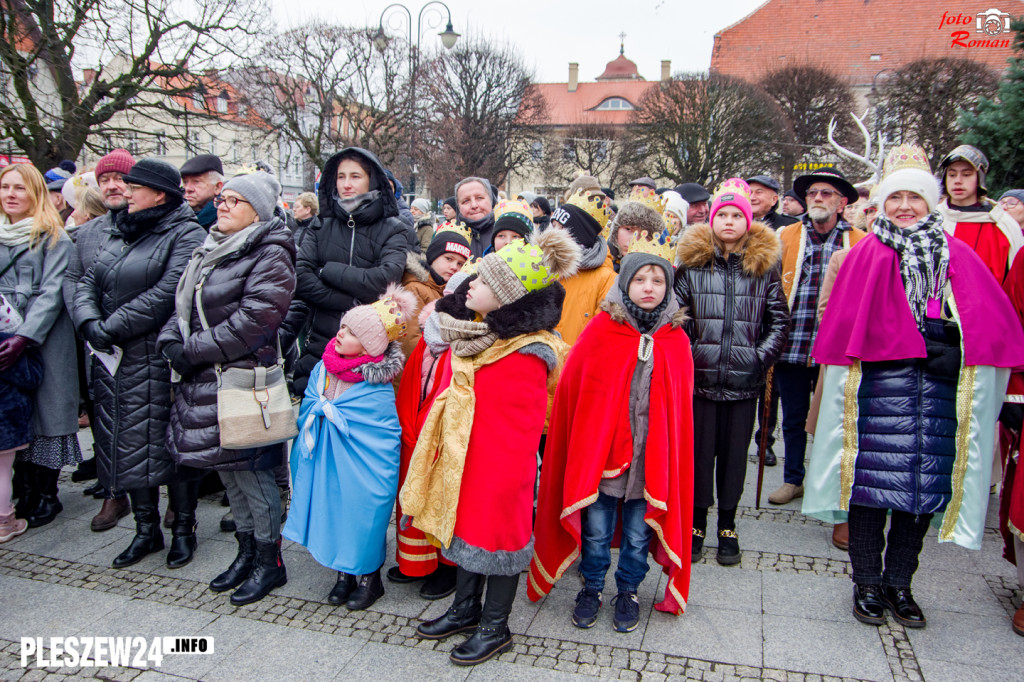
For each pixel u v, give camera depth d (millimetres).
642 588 3369
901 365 3008
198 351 3080
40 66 11656
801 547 3781
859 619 3035
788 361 4367
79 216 5164
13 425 3764
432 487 2809
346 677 2678
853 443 3084
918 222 3047
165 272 3500
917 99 22031
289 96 20641
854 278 3111
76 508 4359
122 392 3434
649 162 28672
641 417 2932
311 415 3123
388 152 21484
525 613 3158
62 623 3062
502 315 2693
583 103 54719
